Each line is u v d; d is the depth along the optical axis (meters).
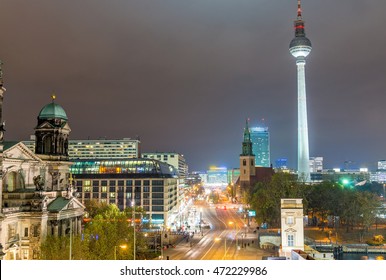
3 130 78.69
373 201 157.75
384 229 165.00
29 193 101.88
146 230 156.25
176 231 171.62
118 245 93.44
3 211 92.25
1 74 77.75
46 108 122.81
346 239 145.25
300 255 70.75
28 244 98.62
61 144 123.19
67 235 103.06
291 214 110.38
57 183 120.19
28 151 109.19
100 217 121.62
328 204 162.38
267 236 130.00
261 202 166.25
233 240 146.62
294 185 168.88
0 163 78.44
